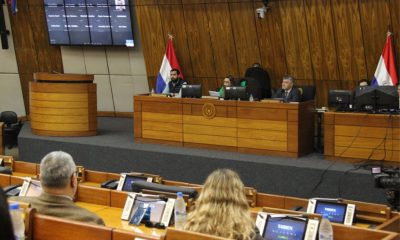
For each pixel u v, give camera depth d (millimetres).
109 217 4391
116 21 12312
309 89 9305
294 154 7832
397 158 7129
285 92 8891
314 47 10312
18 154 10000
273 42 10703
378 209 4453
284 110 7832
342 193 6945
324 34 10117
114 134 10258
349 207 4418
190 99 8594
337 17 9883
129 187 5289
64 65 13570
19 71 13805
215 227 2881
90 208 4707
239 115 8195
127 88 13195
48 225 3182
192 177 8031
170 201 4125
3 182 5320
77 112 9703
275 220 3771
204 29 11352
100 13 12375
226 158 7750
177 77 10320
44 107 9688
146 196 4262
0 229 1434
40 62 13648
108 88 13383
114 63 13070
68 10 12594
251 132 8125
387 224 4109
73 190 3504
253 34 10867
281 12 10383
